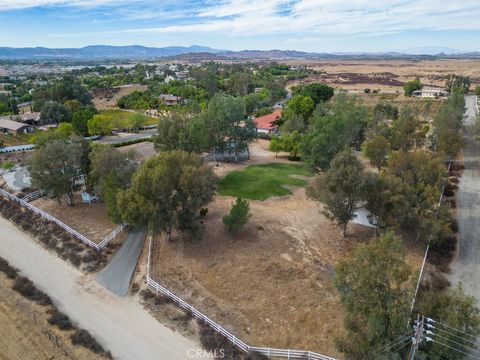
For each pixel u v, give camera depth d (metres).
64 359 26.03
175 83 178.75
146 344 27.67
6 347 27.02
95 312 31.17
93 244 40.28
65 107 110.12
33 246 42.44
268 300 31.38
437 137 67.25
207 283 33.69
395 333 20.86
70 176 48.19
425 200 38.62
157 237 41.88
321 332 27.92
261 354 26.27
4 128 97.75
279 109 123.31
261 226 43.03
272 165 66.69
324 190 38.47
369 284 21.38
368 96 145.25
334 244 39.59
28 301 32.38
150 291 33.41
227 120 64.69
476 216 46.50
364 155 59.53
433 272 34.75
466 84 154.50
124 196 36.78
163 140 60.53
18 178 63.16
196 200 37.56
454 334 20.45
